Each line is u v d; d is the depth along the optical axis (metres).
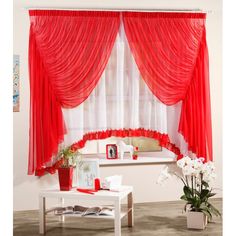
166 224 4.32
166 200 5.42
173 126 5.33
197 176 4.18
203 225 4.11
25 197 5.14
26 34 5.07
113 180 4.04
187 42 5.29
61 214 3.98
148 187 5.36
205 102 5.34
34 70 5.02
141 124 5.26
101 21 5.13
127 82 5.24
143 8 5.29
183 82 5.29
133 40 5.20
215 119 5.57
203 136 5.32
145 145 5.44
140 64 5.20
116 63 5.20
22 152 5.12
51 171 5.09
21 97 5.09
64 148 5.08
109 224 4.35
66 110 5.12
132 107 5.20
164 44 5.25
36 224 4.43
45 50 5.04
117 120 5.18
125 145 5.22
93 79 5.11
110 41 5.14
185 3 5.38
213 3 5.46
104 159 5.27
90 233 4.02
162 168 5.38
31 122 5.02
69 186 4.02
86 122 5.16
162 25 5.25
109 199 3.74
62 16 5.06
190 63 5.30
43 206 4.01
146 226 4.25
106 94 5.20
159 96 5.23
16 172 5.11
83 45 5.10
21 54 5.06
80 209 4.12
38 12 5.02
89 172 4.07
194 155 5.34
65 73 5.07
